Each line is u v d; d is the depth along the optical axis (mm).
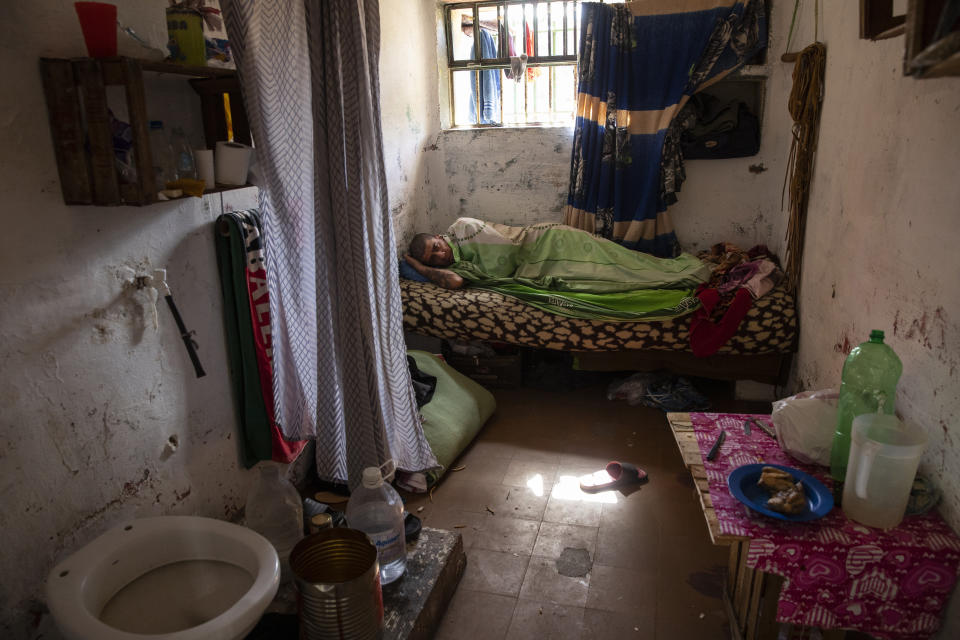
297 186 1943
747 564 1516
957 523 1515
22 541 1448
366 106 1944
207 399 2037
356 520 1809
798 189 2967
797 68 2936
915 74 911
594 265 3520
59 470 1526
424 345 3762
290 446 2283
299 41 1846
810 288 2879
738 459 1845
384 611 1729
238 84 1774
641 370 3309
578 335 3232
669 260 3555
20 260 1391
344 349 2131
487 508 2473
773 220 3625
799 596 1534
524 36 3957
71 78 1389
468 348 3564
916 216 1805
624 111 3635
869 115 2217
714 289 3105
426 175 4055
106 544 1478
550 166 3982
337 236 2018
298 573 1476
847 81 2467
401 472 2596
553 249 3689
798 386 3035
